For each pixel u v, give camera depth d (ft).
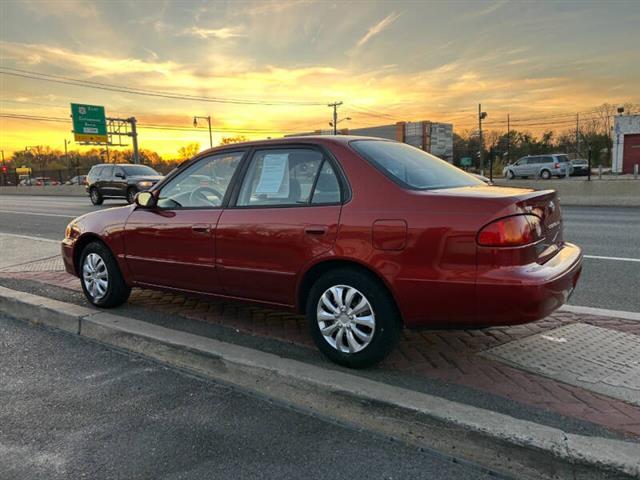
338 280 11.96
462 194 11.02
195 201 15.11
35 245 31.55
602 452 8.25
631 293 18.85
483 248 10.34
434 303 10.84
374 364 12.05
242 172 14.11
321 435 9.98
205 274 14.46
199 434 10.05
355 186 12.00
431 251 10.76
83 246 17.95
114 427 10.35
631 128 156.46
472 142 297.53
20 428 10.36
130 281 16.61
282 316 16.53
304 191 12.80
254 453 9.37
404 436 9.81
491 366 12.14
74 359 13.94
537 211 11.02
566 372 11.69
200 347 13.12
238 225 13.52
